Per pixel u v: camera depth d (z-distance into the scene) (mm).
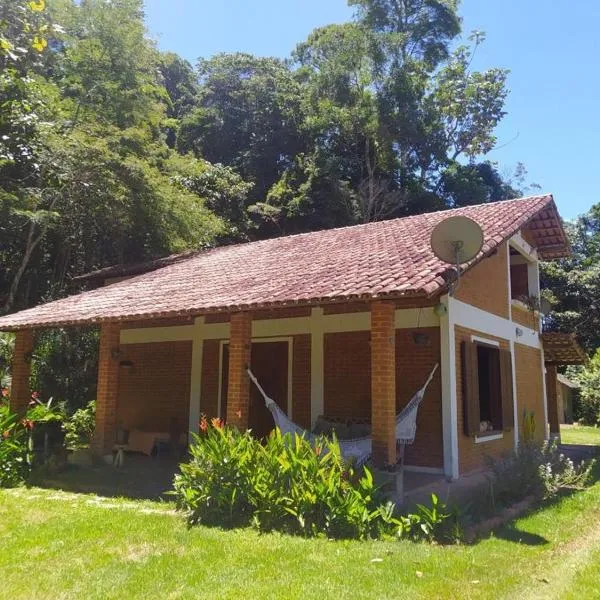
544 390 16250
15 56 6430
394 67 37781
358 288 8391
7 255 22906
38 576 5227
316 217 35344
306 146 39750
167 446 13422
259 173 39031
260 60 43375
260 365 12844
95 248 24516
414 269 8898
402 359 10797
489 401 12266
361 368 11484
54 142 18359
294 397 12234
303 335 12336
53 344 19156
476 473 10492
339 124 38219
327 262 11508
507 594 4652
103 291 14547
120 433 13492
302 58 42406
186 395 14188
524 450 9422
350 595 4625
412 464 10430
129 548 6043
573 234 41938
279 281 10508
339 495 6812
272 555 5715
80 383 18797
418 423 10461
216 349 13938
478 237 8242
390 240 12648
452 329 10344
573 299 37969
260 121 39812
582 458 14477
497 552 5863
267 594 4664
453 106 41062
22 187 18469
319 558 5609
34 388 17984
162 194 22797
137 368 15188
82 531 6695
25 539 6402
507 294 13719
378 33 38281
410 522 6551
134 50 23484
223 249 18281
